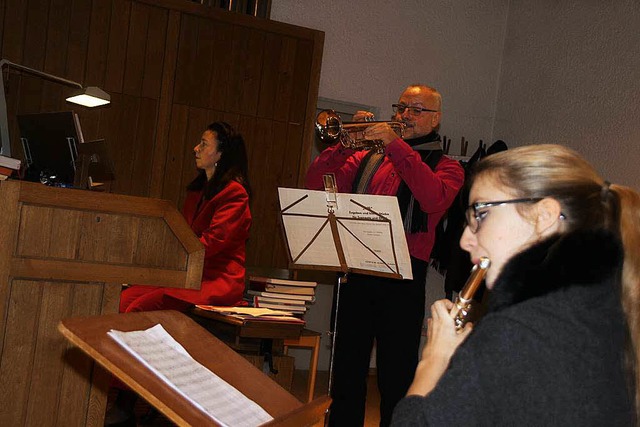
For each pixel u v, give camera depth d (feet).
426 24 21.07
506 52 22.02
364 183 11.80
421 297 11.41
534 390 3.91
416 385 4.53
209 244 13.50
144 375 4.59
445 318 4.73
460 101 21.72
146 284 8.30
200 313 12.73
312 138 18.70
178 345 5.22
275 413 5.14
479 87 21.91
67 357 8.05
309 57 18.70
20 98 16.01
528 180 4.45
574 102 19.79
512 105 21.62
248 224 14.05
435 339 4.71
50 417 8.02
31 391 7.92
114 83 16.85
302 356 20.40
